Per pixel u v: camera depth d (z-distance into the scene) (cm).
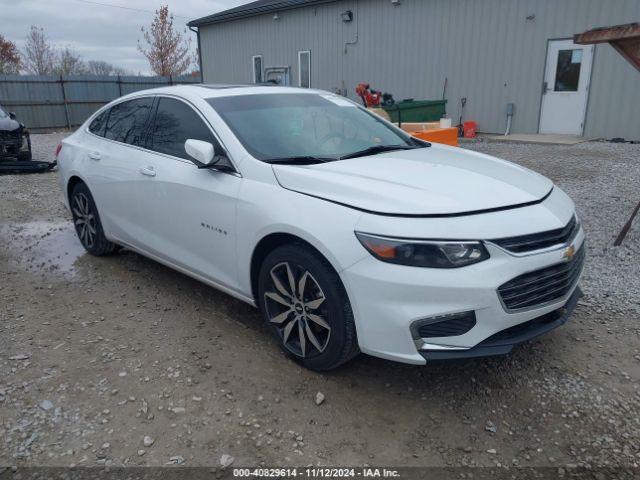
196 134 387
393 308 269
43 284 464
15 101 2175
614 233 561
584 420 282
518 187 320
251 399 300
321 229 289
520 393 305
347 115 434
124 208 452
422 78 1627
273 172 329
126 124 466
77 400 298
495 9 1419
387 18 1672
